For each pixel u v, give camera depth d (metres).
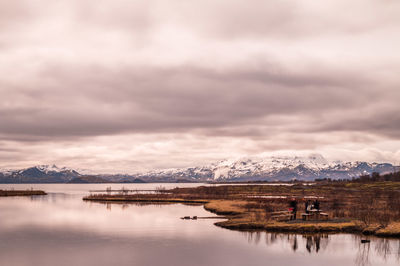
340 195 172.50
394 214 91.88
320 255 65.19
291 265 60.50
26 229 92.69
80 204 172.38
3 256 66.06
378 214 90.56
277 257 64.62
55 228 93.88
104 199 199.12
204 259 63.56
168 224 97.69
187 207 151.12
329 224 83.06
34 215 122.56
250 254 66.25
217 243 74.00
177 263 61.41
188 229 89.19
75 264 61.25
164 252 68.00
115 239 78.94
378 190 191.38
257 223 87.62
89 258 64.50
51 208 149.50
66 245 73.88
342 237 76.56
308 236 77.94
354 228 81.50
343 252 66.81
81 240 78.38
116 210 139.00
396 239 74.31
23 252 68.56
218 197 195.25
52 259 63.97
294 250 68.44
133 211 134.38
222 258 64.19
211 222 99.75
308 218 89.50
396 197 141.38
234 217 103.88
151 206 158.12
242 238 77.69
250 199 158.25
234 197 189.88
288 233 80.81
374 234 78.00
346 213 96.81
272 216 95.38
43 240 78.56
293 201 91.00
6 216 119.81
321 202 129.75
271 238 77.19
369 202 124.25
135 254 66.75
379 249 68.19
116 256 65.56
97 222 103.94
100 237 81.25
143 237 80.62
